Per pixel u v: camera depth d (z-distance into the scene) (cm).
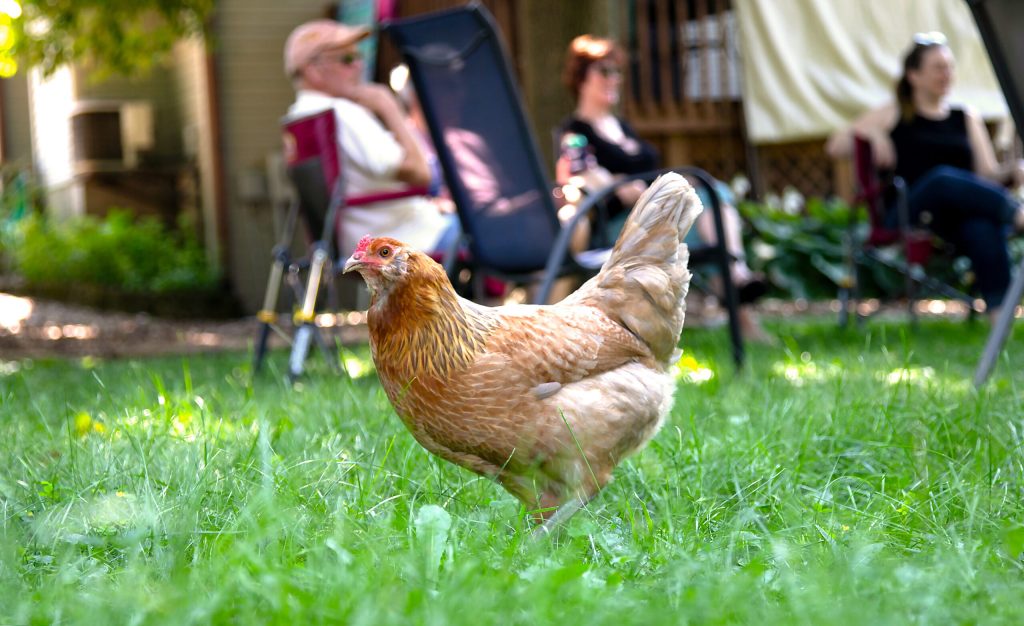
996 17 442
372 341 275
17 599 212
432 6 1286
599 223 613
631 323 288
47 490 294
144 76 1509
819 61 1249
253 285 1405
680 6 1270
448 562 222
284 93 1432
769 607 204
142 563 238
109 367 689
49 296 1417
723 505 285
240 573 206
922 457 325
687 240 748
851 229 853
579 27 1268
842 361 566
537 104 1263
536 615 193
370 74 1252
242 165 1419
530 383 266
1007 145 1254
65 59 1005
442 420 269
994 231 713
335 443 336
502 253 512
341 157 584
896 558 235
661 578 227
